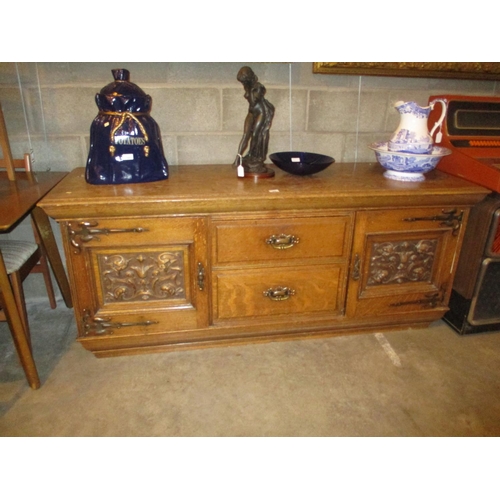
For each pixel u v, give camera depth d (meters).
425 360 1.60
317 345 1.67
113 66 1.65
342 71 1.77
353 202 1.42
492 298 1.68
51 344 1.65
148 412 1.33
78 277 1.38
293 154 1.74
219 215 1.37
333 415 1.33
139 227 1.34
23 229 1.86
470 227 1.61
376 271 1.59
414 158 1.50
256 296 1.53
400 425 1.29
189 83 1.72
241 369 1.53
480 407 1.37
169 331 1.52
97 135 1.41
